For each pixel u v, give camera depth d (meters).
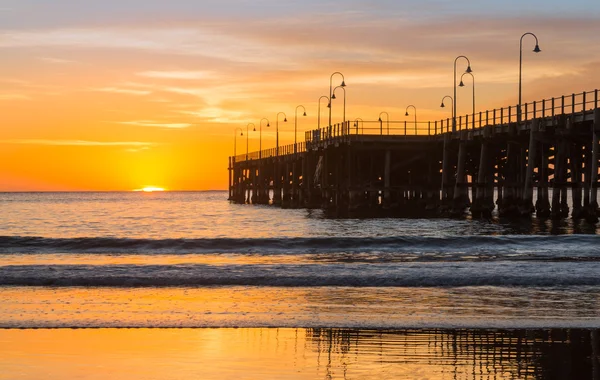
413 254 40.03
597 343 20.03
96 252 41.91
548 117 63.12
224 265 32.28
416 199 106.81
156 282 29.28
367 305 24.94
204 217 102.94
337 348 19.44
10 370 17.38
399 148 93.19
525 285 29.12
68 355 18.66
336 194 102.00
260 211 121.62
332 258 38.44
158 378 16.88
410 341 20.19
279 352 19.05
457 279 29.42
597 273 30.41
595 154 56.31
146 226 82.25
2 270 30.70
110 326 21.67
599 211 61.69
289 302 25.44
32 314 23.19
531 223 67.56
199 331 21.17
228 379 16.81
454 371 17.48
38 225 86.56
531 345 19.81
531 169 65.25
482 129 75.06
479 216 80.12
